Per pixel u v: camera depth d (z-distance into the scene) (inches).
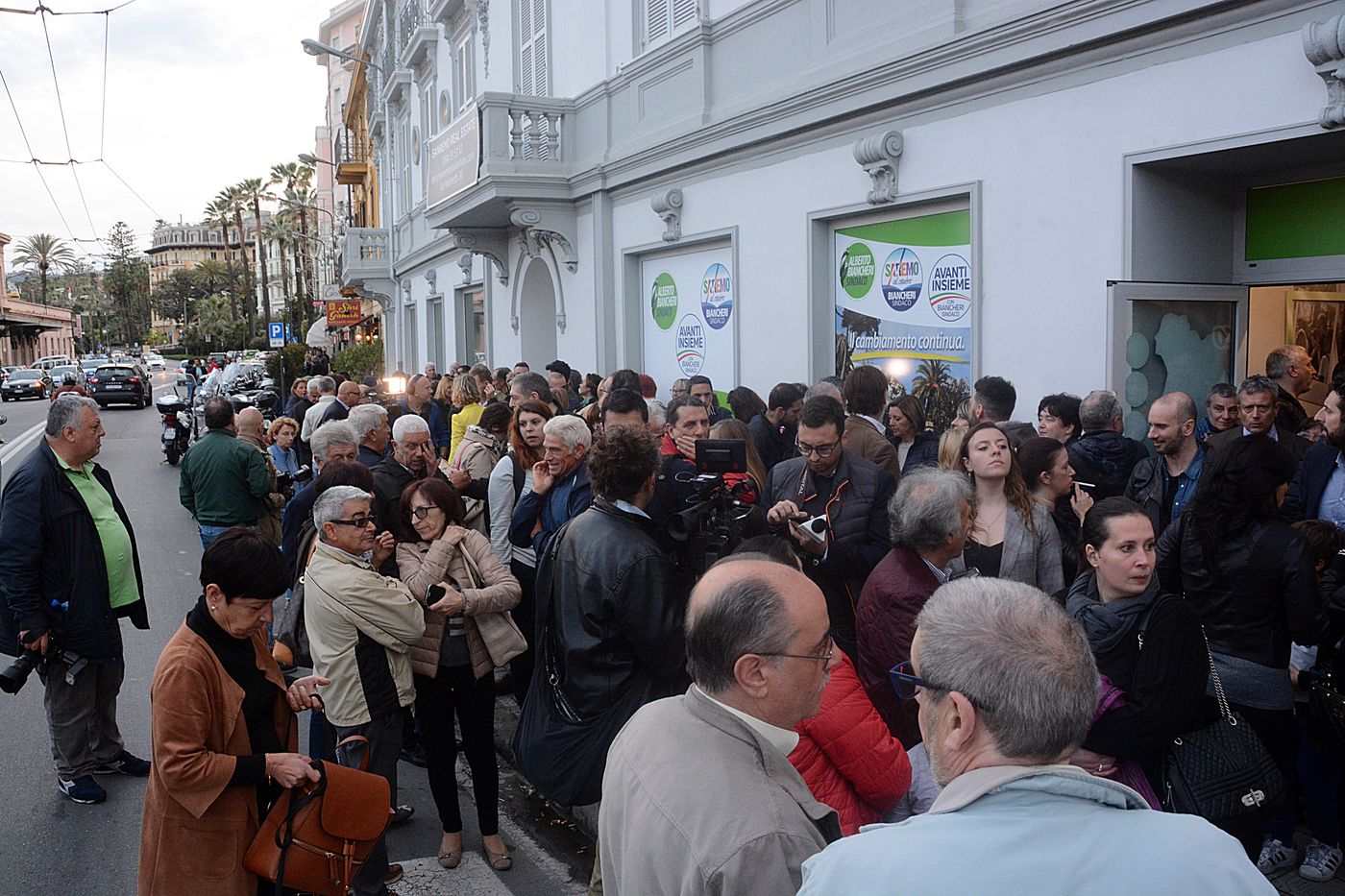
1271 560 135.1
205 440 273.7
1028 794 56.9
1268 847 154.1
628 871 74.2
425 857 171.8
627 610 130.9
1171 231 234.1
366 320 1502.2
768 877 67.9
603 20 475.5
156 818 115.4
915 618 122.1
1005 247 262.2
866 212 314.2
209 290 4687.5
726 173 381.7
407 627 149.8
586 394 370.3
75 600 189.5
